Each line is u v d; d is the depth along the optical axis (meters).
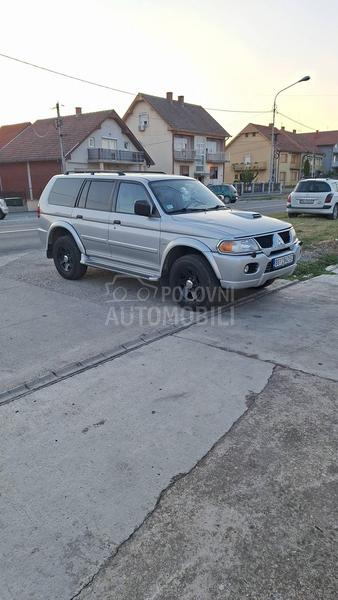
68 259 7.30
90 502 2.37
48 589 1.89
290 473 2.58
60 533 2.17
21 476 2.57
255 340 4.61
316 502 2.36
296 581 1.91
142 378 3.76
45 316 5.44
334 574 1.94
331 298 6.21
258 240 5.27
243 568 1.98
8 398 3.44
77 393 3.52
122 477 2.56
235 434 2.96
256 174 63.66
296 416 3.17
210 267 5.35
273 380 3.71
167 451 2.79
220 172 52.25
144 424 3.08
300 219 16.53
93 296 6.37
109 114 36.28
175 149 45.59
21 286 6.97
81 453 2.77
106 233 6.43
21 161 35.47
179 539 2.13
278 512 2.29
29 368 3.96
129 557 2.04
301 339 4.63
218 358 4.16
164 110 45.78
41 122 39.06
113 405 3.33
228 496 2.41
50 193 7.50
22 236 13.85
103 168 36.94
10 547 2.09
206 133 47.91
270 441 2.88
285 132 69.81
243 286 5.20
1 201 21.95
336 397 3.43
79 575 1.95
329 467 2.63
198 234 5.32
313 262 8.48
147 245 5.90
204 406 3.31
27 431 3.01
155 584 1.91
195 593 1.87
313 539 2.13
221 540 2.13
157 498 2.40
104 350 4.36
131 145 39.44
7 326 5.07
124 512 2.30
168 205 5.89
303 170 66.62
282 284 6.95
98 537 2.15
